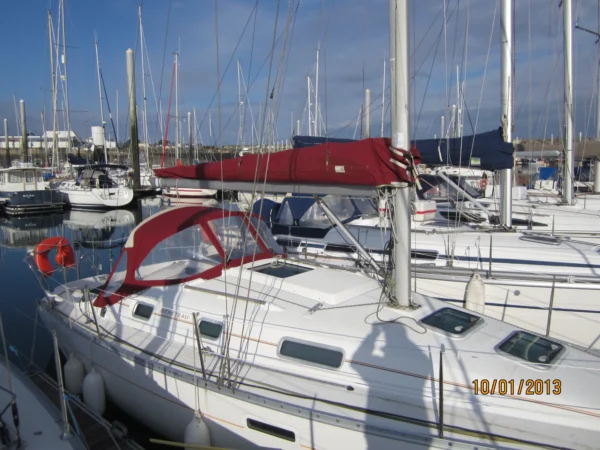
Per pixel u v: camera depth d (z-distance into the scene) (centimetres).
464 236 748
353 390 333
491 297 643
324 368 354
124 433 407
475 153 708
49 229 1842
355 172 371
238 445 361
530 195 1295
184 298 448
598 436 282
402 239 382
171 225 497
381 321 376
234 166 447
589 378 320
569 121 1073
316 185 408
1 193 2381
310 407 327
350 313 392
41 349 629
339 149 388
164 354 413
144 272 492
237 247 493
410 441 294
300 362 364
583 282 607
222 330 405
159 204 2589
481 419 300
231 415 359
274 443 343
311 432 325
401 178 364
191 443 366
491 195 1338
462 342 351
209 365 390
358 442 309
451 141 734
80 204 2388
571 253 668
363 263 582
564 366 323
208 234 486
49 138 4691
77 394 486
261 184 435
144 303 468
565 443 280
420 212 841
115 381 443
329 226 814
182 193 2517
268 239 538
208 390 368
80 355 486
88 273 934
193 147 2956
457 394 316
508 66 730
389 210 384
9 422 302
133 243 502
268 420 341
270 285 446
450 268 673
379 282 460
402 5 345
